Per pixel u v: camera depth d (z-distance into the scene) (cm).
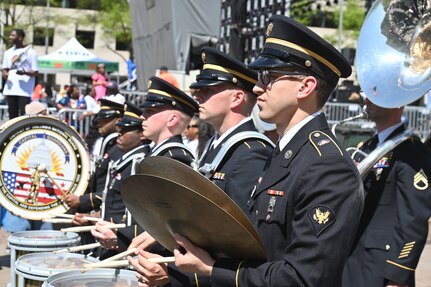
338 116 1348
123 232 465
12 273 594
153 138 523
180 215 287
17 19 3953
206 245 294
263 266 278
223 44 1373
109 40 4434
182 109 519
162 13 1512
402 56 420
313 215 272
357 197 278
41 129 739
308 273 264
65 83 4106
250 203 315
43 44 4469
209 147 436
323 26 2772
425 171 420
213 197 290
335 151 284
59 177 742
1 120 1306
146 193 290
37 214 729
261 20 1109
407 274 412
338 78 307
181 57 1415
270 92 302
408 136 432
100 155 767
